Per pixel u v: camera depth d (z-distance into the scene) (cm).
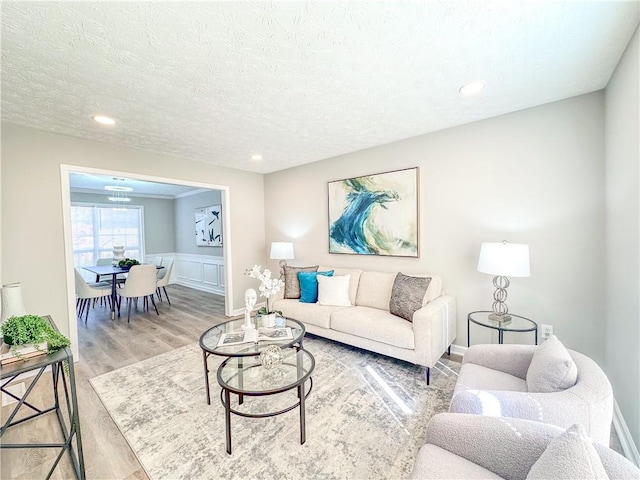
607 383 122
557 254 237
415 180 312
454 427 110
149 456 163
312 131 291
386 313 295
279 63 171
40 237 274
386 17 135
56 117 244
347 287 336
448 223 295
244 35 146
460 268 289
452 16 135
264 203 494
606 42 157
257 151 358
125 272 474
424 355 234
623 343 175
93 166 308
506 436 100
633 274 159
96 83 190
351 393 223
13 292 172
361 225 362
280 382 184
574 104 225
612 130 194
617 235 186
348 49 159
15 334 141
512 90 213
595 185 220
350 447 168
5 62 165
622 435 172
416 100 226
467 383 158
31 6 122
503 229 262
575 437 76
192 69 176
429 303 263
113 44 150
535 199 246
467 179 281
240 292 462
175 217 757
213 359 289
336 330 293
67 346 152
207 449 168
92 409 208
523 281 254
